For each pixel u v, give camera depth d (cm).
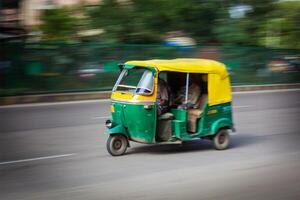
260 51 2591
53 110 1577
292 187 683
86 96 1969
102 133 1150
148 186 685
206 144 1029
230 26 2883
